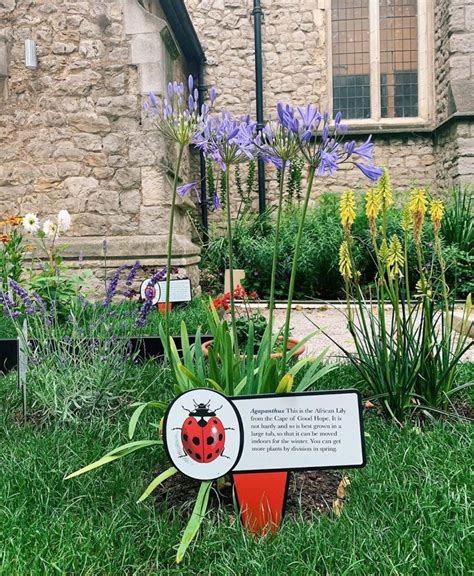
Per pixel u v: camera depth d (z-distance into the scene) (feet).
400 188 32.94
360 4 34.14
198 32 32.99
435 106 33.58
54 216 22.53
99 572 5.30
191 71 32.68
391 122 34.04
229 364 6.82
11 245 17.65
